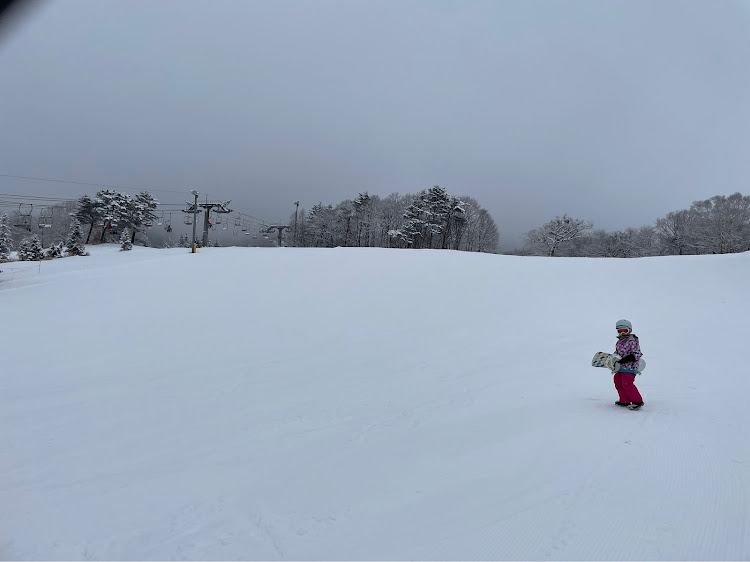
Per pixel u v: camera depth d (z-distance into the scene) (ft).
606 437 18.74
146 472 19.66
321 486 17.39
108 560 13.47
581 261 79.66
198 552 13.66
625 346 22.95
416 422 23.94
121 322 54.08
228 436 23.52
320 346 43.70
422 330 48.49
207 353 42.04
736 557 10.71
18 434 24.56
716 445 16.93
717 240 230.48
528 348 40.32
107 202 268.41
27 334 49.85
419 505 15.24
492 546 12.22
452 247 295.89
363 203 298.35
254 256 99.76
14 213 261.85
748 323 42.37
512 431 20.93
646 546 11.42
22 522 15.76
